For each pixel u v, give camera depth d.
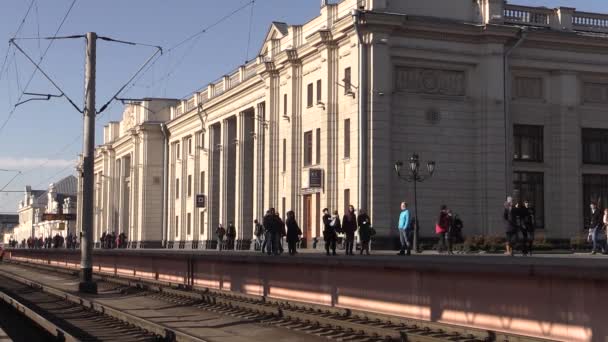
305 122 43.81
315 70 42.72
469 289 12.20
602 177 41.91
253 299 19.95
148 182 74.69
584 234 41.03
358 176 37.50
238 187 55.16
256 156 51.34
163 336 13.72
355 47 38.09
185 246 67.69
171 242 71.50
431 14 38.94
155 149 74.94
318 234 41.41
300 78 44.53
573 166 41.00
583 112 41.59
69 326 16.05
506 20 40.53
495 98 39.19
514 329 11.14
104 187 95.62
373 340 12.78
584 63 41.47
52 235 123.88
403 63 38.34
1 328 15.36
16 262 62.88
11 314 19.59
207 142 62.53
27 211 153.88
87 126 25.19
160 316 18.08
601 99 42.19
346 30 38.69
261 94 50.84
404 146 38.25
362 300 15.50
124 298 24.09
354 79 38.22
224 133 58.75
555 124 41.09
